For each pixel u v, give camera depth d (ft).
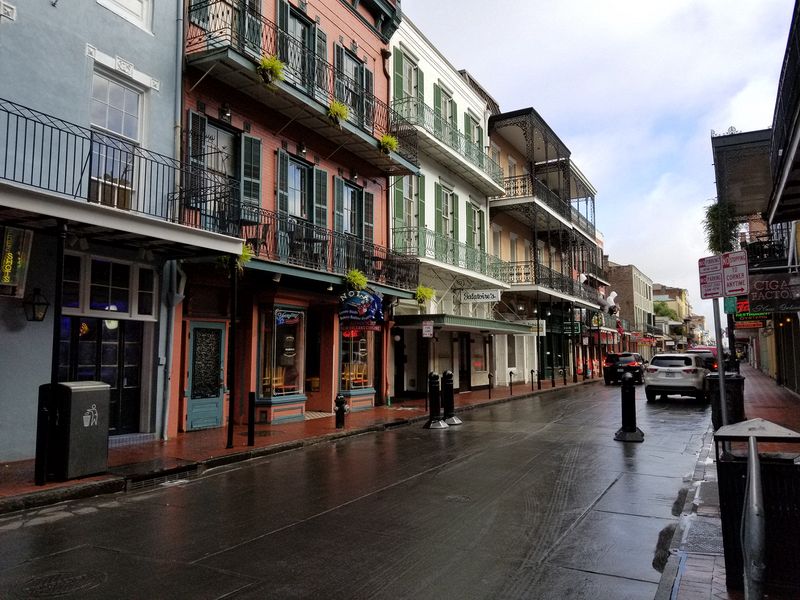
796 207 33.65
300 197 49.37
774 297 34.86
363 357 57.11
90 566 15.74
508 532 18.76
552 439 38.45
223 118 40.93
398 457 32.53
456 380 77.25
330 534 18.53
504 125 90.68
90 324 32.78
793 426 38.63
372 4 58.95
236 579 14.79
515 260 100.68
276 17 45.44
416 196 67.72
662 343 268.00
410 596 13.79
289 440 36.42
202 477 27.63
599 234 167.63
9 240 27.25
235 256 34.96
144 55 35.22
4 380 27.63
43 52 29.60
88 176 30.73
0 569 15.51
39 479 23.48
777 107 29.63
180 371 38.50
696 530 18.26
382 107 59.41
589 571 15.42
